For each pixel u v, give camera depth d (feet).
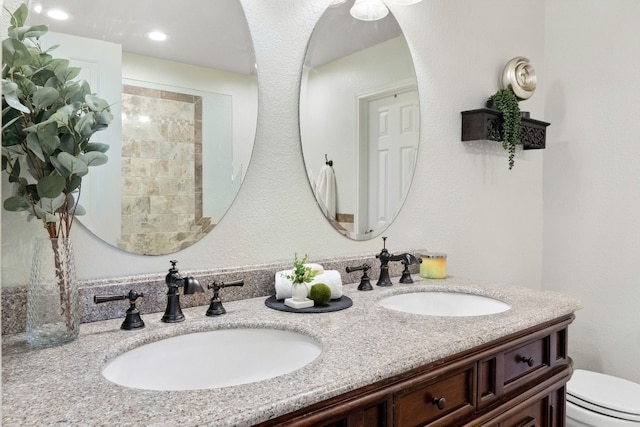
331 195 5.07
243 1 4.41
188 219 4.07
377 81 5.51
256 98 4.48
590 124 7.45
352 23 5.27
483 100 6.86
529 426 3.94
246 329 3.55
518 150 7.47
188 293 3.32
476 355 3.30
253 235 4.47
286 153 4.71
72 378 2.37
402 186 5.80
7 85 2.64
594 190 7.38
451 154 6.41
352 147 5.26
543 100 7.89
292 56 4.75
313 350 3.22
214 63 4.23
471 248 6.73
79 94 3.19
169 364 3.24
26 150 2.99
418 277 5.68
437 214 6.24
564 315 4.28
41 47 3.38
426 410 2.98
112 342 2.97
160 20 3.94
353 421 2.52
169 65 3.98
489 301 4.75
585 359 7.48
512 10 7.34
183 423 1.90
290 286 4.10
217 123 4.25
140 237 3.82
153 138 3.88
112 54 3.70
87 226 3.56
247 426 2.01
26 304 3.19
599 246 7.32
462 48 6.54
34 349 2.83
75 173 3.01
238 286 4.12
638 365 6.89
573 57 7.67
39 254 2.92
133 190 3.78
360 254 5.29
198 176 4.13
